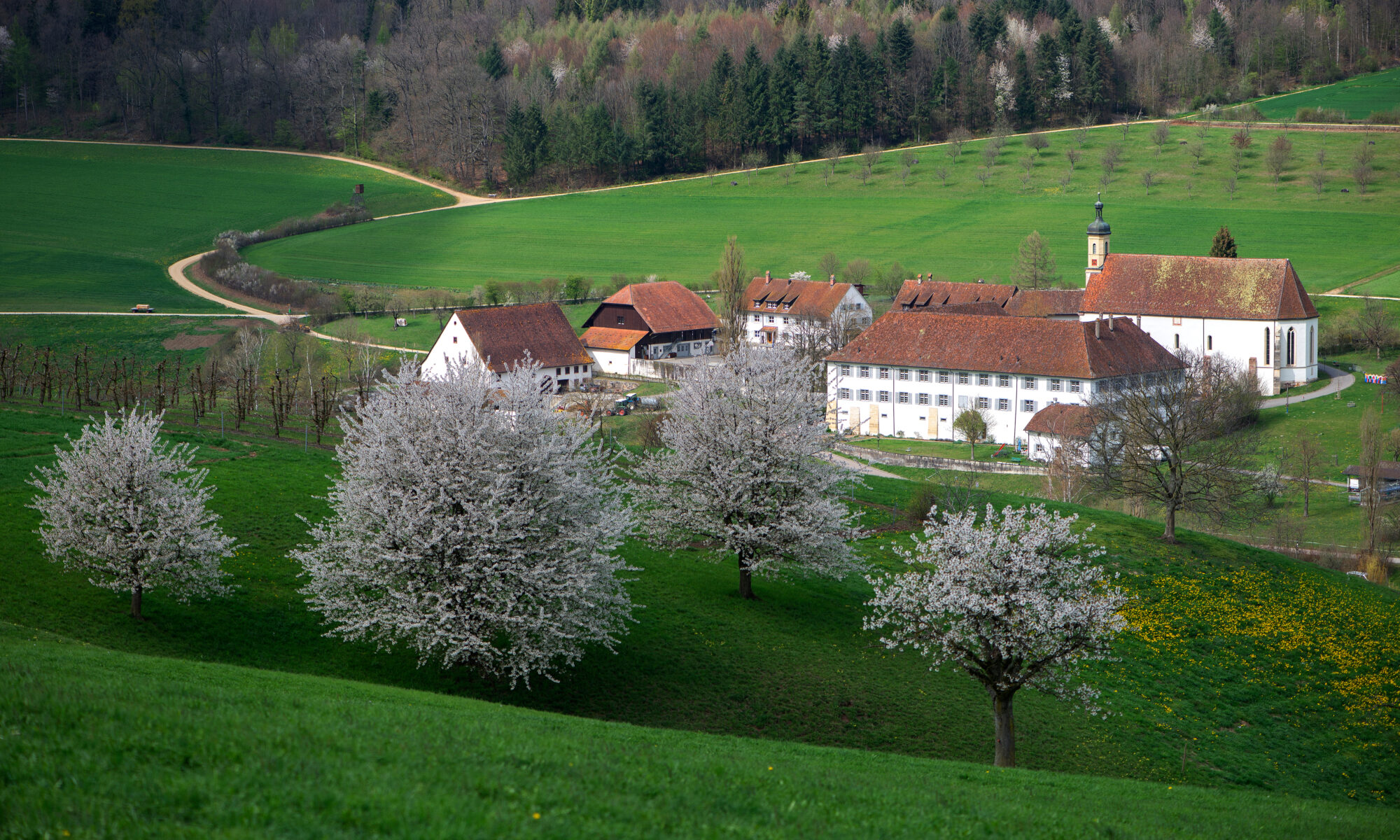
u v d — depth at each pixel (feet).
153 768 84.02
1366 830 125.90
